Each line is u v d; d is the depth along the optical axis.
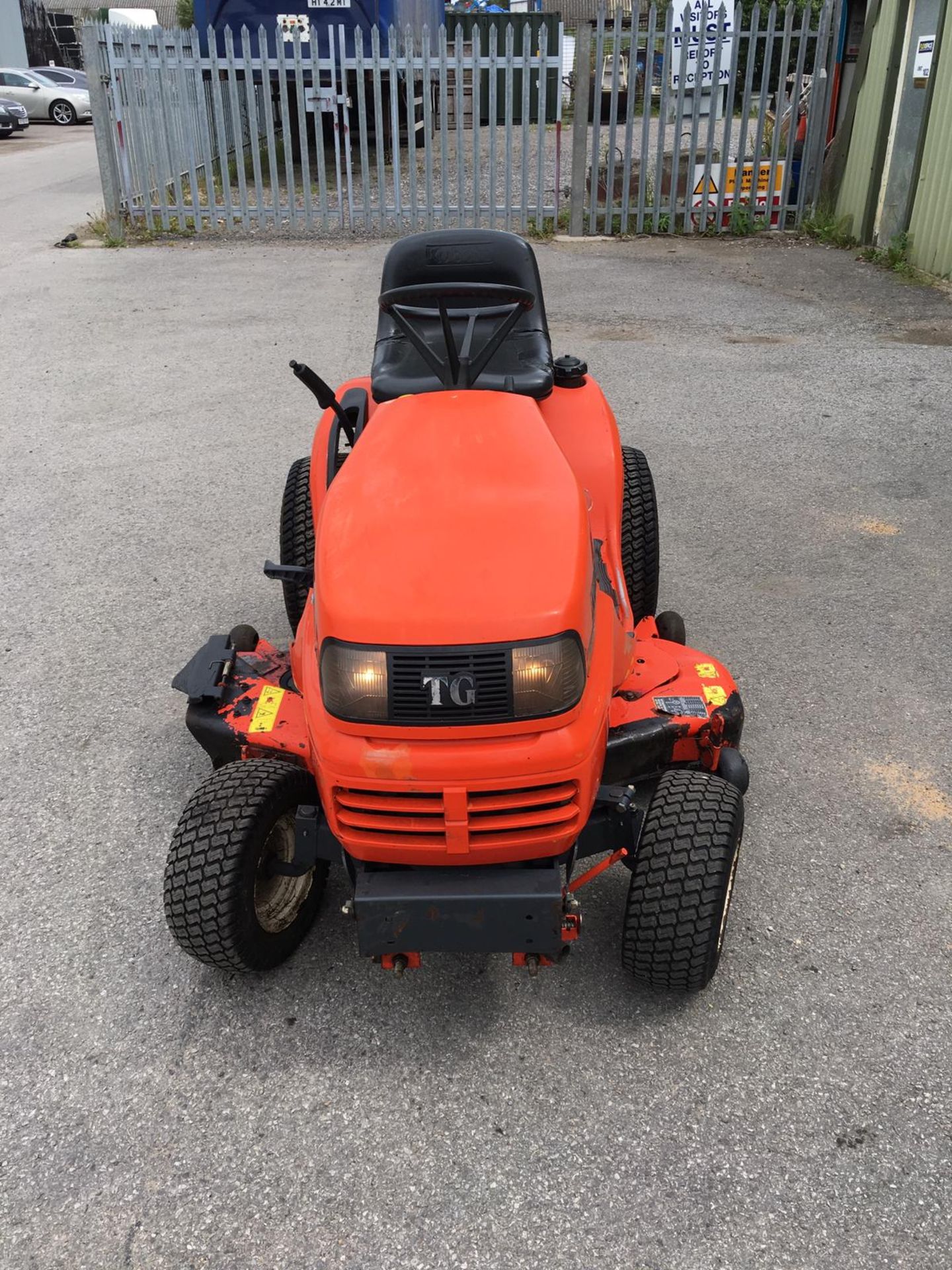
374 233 13.12
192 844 2.76
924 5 10.17
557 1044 2.82
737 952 3.09
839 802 3.69
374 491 2.86
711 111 12.23
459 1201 2.43
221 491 6.27
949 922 3.18
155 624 4.88
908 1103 2.63
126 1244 2.37
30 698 4.36
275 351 8.70
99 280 11.16
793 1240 2.33
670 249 12.20
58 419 7.44
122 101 12.68
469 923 2.59
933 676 4.39
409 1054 2.81
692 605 4.96
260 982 3.04
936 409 7.32
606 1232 2.36
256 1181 2.49
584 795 2.61
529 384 3.74
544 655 2.49
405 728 2.49
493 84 12.18
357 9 14.95
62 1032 2.89
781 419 7.20
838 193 12.49
